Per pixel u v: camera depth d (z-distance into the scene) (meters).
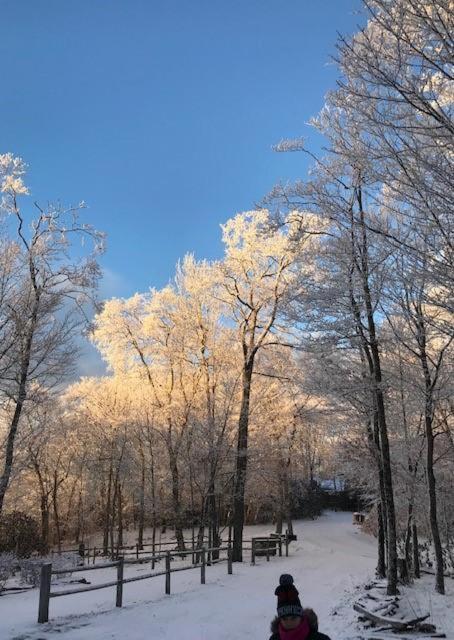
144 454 30.22
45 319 14.94
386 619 8.38
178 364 26.56
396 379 13.20
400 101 6.12
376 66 6.11
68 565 18.03
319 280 12.05
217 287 24.50
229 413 23.69
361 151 7.64
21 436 16.39
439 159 6.31
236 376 24.39
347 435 16.77
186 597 11.48
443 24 5.54
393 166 7.01
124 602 10.73
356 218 10.67
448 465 16.19
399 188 7.37
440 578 11.64
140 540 29.55
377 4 5.98
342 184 11.39
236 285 23.62
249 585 13.60
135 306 27.23
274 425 26.61
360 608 9.21
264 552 22.14
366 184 8.67
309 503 46.88
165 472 27.36
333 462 20.19
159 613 9.55
